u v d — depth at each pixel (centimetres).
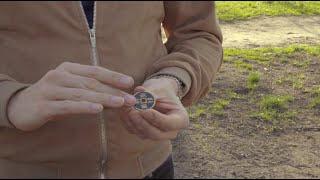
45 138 82
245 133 232
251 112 256
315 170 169
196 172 186
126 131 82
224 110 259
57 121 81
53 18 78
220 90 283
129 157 84
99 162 83
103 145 82
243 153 205
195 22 88
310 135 227
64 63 73
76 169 84
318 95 273
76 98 69
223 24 432
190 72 81
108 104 68
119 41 79
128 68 80
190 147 211
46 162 83
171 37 90
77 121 81
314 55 329
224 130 234
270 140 222
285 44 355
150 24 82
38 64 80
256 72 309
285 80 296
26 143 82
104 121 82
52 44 79
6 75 80
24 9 78
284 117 250
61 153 82
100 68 71
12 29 80
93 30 78
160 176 90
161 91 74
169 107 73
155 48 84
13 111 75
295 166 181
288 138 225
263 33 392
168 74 79
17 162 84
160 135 72
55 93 70
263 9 456
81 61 79
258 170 177
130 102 69
